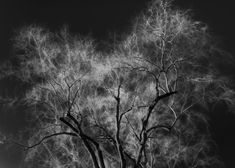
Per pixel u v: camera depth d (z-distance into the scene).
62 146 18.14
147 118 15.80
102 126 17.41
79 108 16.98
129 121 18.16
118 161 17.98
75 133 15.98
